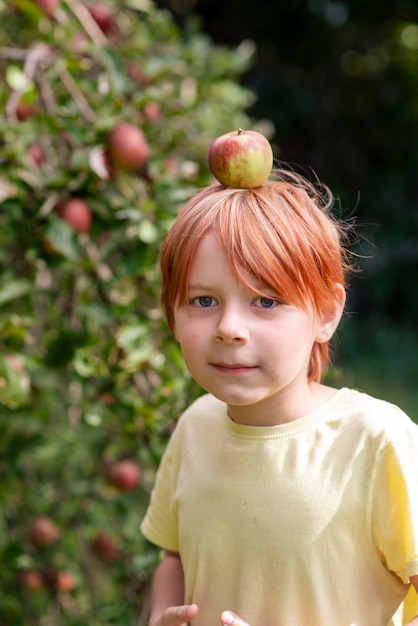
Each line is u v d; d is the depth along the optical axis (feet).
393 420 4.04
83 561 8.36
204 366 3.97
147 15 10.94
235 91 10.85
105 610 7.78
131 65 8.64
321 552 3.96
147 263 7.02
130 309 7.36
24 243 7.15
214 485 4.20
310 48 21.54
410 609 4.20
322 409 4.17
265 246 3.84
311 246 4.00
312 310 4.02
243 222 3.88
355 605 3.98
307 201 4.16
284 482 4.04
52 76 7.98
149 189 7.48
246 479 4.12
